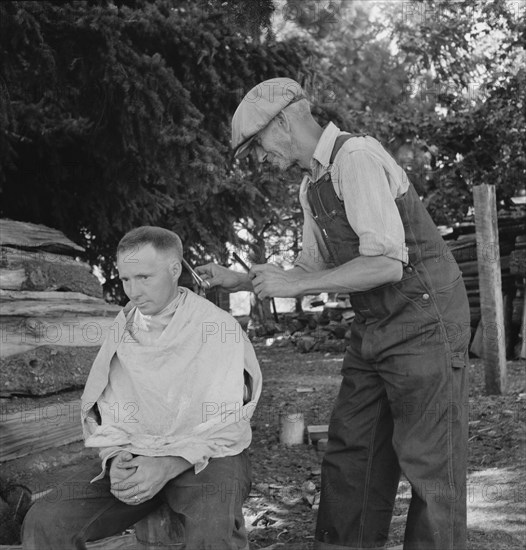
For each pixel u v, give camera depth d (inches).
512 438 198.2
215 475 82.3
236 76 231.5
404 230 98.3
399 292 98.0
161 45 223.8
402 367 98.4
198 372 86.4
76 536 79.7
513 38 438.6
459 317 99.5
